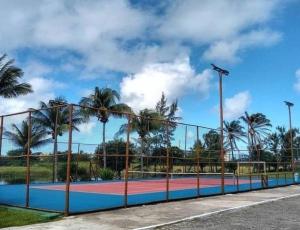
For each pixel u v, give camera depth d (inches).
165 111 2576.3
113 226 493.7
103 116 975.0
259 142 3085.6
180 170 1349.7
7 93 1533.0
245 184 1257.4
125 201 651.5
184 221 537.0
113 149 1386.6
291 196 892.6
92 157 1376.7
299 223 534.6
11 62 1535.4
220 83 954.7
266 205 721.6
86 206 666.2
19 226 480.4
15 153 884.6
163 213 599.5
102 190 980.6
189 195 859.4
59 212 565.6
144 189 1023.0
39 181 1267.2
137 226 495.5
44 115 1185.4
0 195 829.2
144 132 1136.2
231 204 719.1
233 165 1346.0
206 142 1135.0
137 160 1445.6
